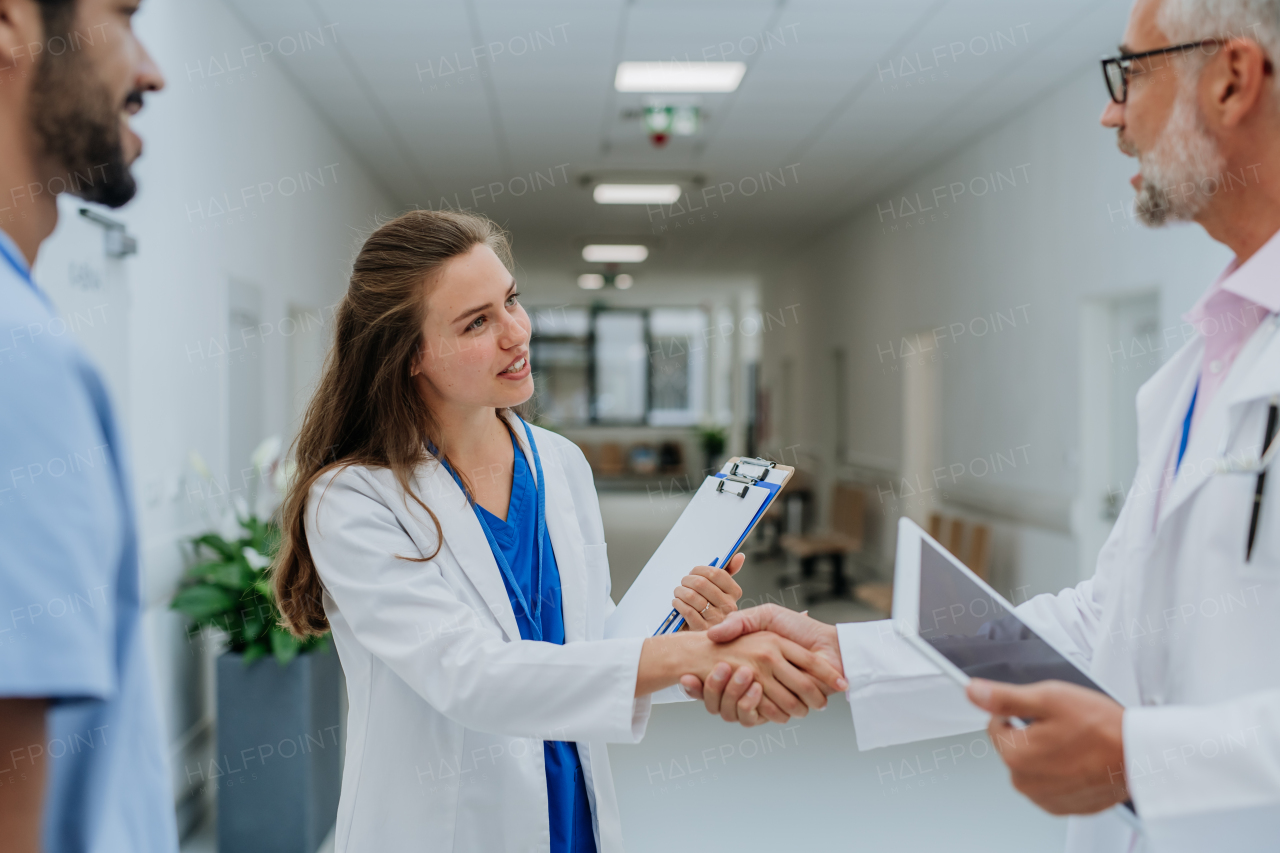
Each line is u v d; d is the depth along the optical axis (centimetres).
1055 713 68
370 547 98
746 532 112
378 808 100
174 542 265
